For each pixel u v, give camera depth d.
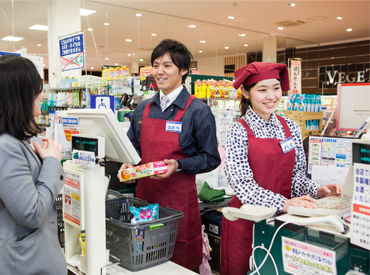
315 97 5.77
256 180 1.85
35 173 1.24
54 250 1.29
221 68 10.96
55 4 6.77
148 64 9.78
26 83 1.19
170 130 2.12
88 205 1.40
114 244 1.59
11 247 1.18
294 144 1.90
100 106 3.58
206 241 2.75
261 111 1.85
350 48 12.77
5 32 7.50
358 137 2.03
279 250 1.24
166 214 1.75
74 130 1.60
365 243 1.03
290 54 12.81
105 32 8.87
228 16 9.46
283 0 8.04
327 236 1.13
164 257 1.62
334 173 2.02
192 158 2.04
